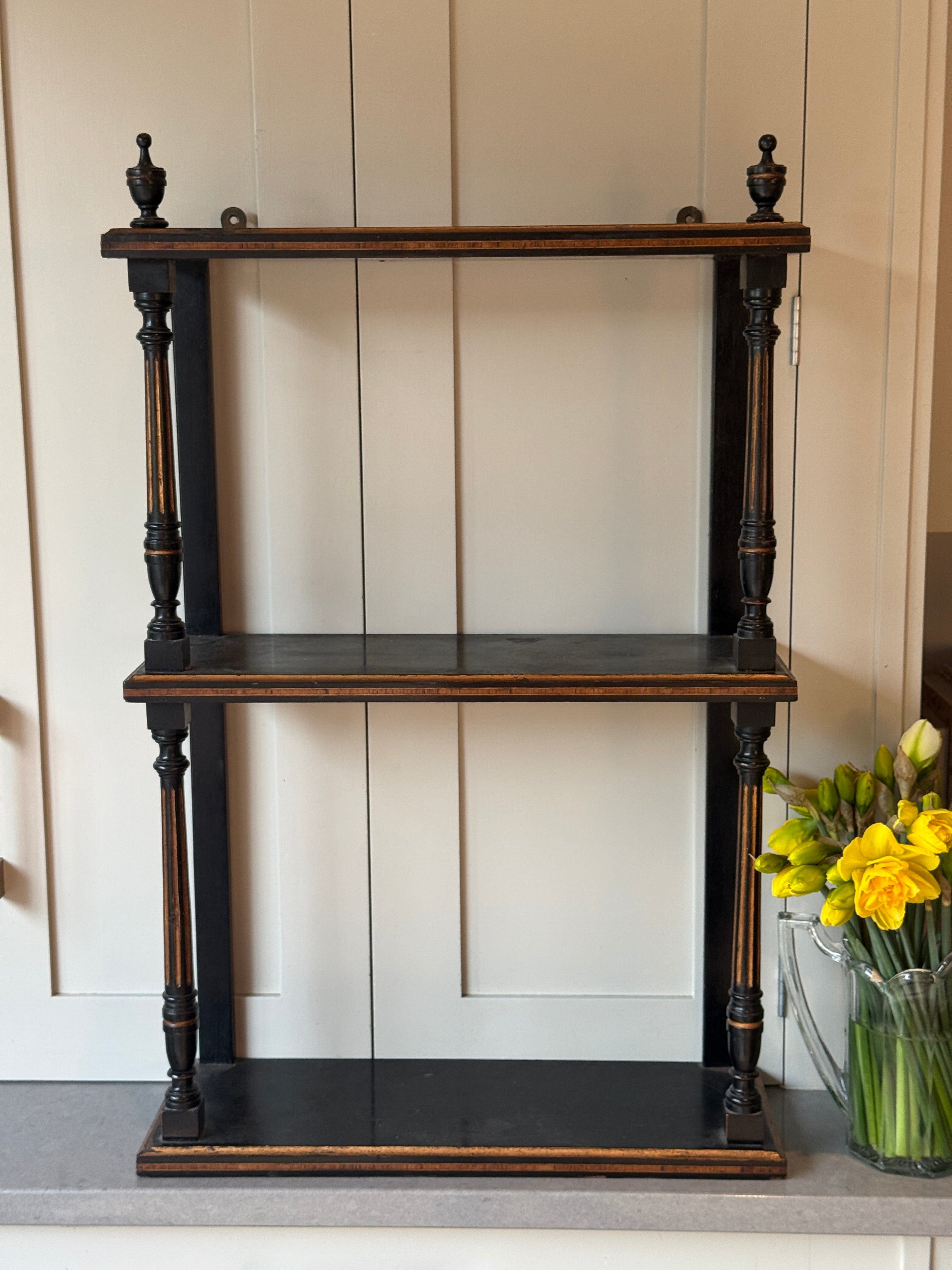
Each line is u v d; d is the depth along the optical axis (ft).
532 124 4.39
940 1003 4.09
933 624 5.95
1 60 4.37
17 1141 4.41
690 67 4.35
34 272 4.48
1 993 4.80
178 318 4.41
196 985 4.75
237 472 4.59
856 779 4.32
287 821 4.71
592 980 4.80
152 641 3.92
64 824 4.75
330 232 3.74
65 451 4.57
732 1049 4.19
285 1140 4.22
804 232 3.68
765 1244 4.15
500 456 4.57
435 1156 4.15
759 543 3.82
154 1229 4.19
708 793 4.59
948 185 5.62
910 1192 4.10
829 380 4.46
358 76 4.34
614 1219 4.10
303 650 4.31
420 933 4.75
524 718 4.66
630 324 4.50
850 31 4.28
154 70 4.38
